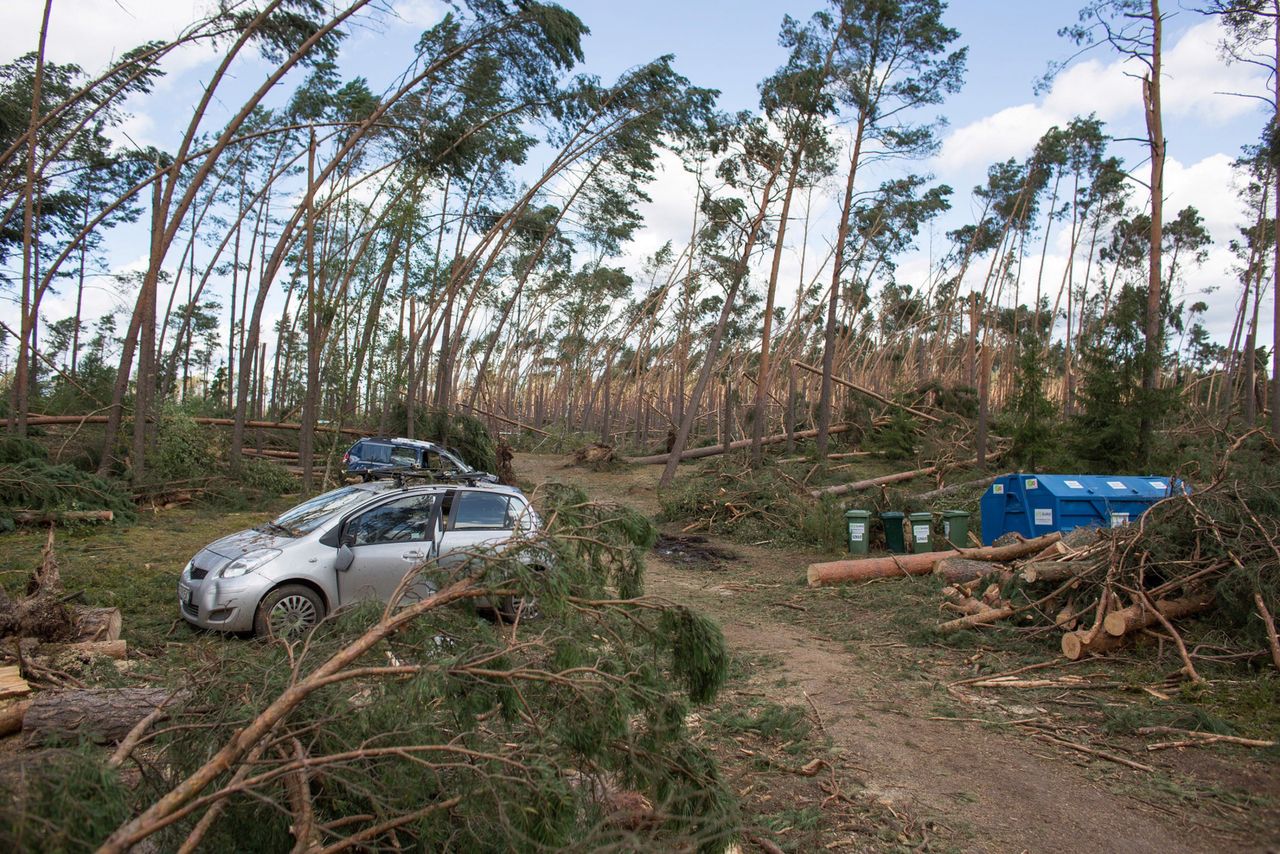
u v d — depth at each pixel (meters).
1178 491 8.66
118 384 17.34
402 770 3.02
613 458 32.38
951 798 4.59
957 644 8.05
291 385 38.31
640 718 3.66
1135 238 44.22
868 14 24.38
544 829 2.91
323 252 28.75
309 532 7.68
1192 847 4.02
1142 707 6.03
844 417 31.73
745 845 3.87
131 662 6.14
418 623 3.53
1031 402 21.33
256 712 3.21
